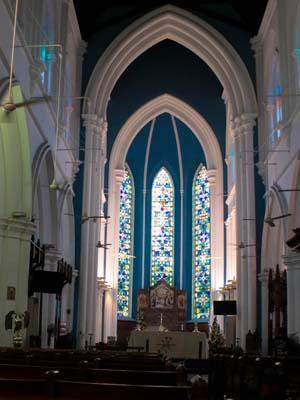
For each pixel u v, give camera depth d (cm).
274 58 2322
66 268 2086
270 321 2158
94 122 2584
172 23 2662
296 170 1848
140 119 3259
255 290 2398
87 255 2481
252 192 2478
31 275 1750
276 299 2052
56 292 1791
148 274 3547
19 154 1636
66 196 2344
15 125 1578
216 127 3241
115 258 3150
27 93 1614
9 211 1633
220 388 1116
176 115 3319
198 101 3247
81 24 2611
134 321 3397
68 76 2423
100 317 3006
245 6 2570
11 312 1552
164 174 3681
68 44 2375
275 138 2303
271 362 924
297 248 1708
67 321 2392
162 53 3266
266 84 2459
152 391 382
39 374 546
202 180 3575
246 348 2206
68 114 2397
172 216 3638
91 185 2545
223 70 2648
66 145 2283
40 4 1795
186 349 2178
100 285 2955
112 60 2639
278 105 2280
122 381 511
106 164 3162
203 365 2141
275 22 2253
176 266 3566
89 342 2436
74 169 2517
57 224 2144
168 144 3666
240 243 2450
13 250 1614
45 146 1794
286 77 2053
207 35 2622
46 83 1992
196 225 3566
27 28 1666
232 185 3025
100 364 711
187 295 3488
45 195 2075
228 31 2642
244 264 2445
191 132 3588
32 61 1655
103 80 2636
